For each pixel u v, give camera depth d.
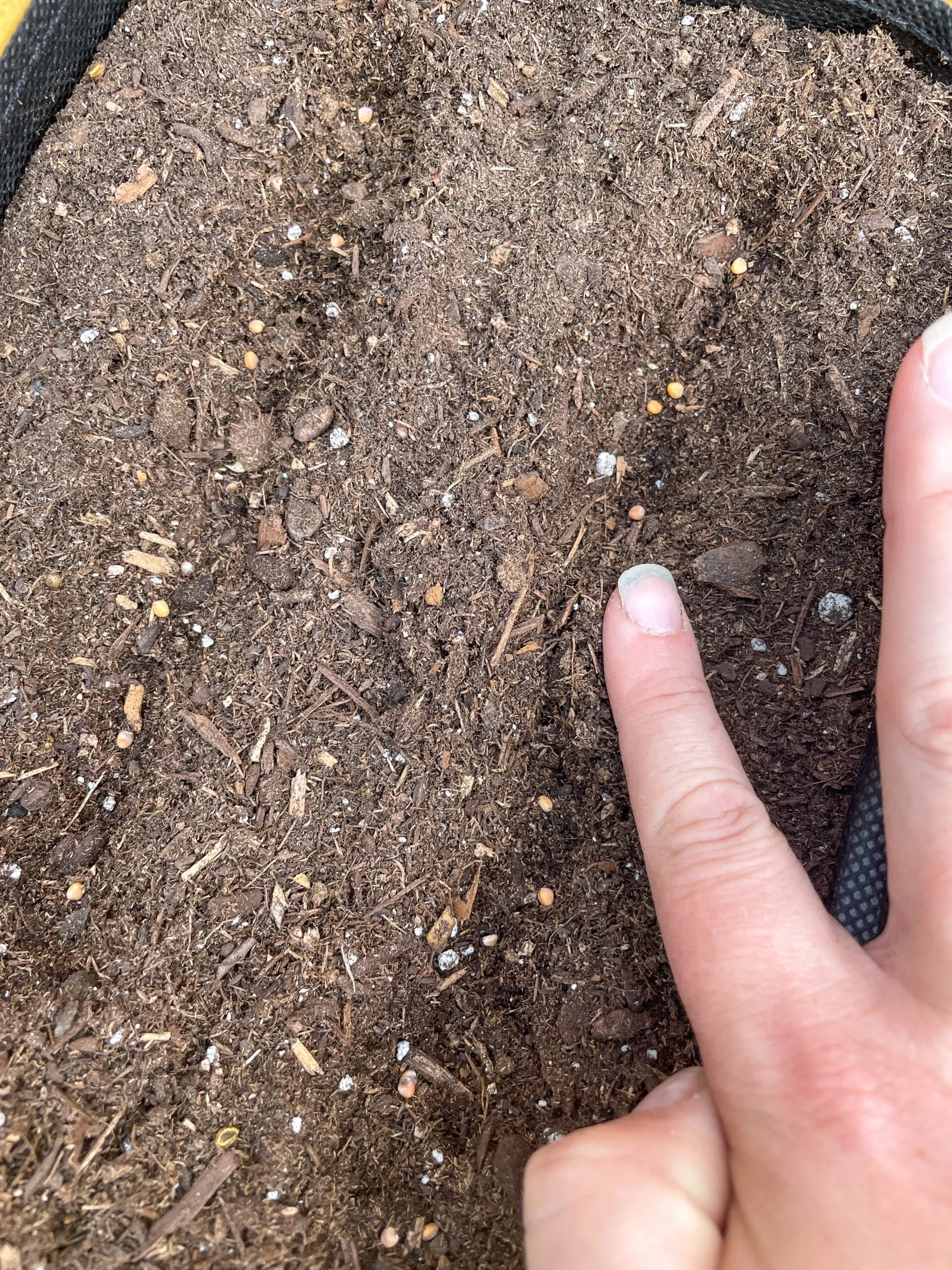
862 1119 0.11
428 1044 0.15
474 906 0.16
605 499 0.17
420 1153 0.15
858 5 0.16
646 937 0.15
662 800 0.14
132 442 0.17
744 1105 0.12
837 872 0.15
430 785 0.16
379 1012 0.15
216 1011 0.15
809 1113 0.11
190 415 0.17
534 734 0.16
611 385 0.17
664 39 0.17
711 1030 0.12
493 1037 0.15
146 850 0.16
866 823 0.15
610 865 0.16
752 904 0.12
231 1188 0.14
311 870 0.15
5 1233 0.13
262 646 0.16
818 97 0.17
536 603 0.16
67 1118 0.14
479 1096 0.15
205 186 0.17
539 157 0.17
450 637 0.16
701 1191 0.12
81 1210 0.14
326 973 0.15
